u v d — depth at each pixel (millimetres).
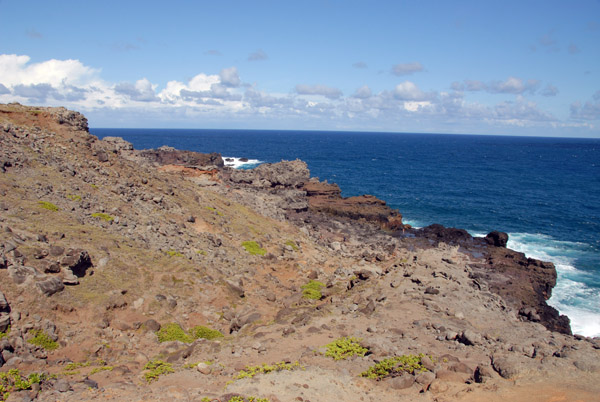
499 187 129250
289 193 82938
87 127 47500
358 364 20266
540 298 41281
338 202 81562
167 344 23875
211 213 46594
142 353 22453
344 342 22609
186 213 43062
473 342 22922
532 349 21562
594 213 93562
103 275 27062
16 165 33500
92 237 30078
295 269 40969
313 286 36812
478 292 34594
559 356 20156
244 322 27734
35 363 19203
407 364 19812
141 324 24984
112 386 17453
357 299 30875
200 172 69125
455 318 27688
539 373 18141
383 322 26281
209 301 29844
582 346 22141
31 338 20609
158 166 67375
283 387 17766
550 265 49875
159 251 33094
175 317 27047
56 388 16703
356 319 26938
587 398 16094
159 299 27469
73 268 25719
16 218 27766
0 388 15812
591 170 185375
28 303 21984
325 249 53094
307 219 69875
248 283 34844
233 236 43719
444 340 23766
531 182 141750
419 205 100812
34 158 35656
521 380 17797
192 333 26000
